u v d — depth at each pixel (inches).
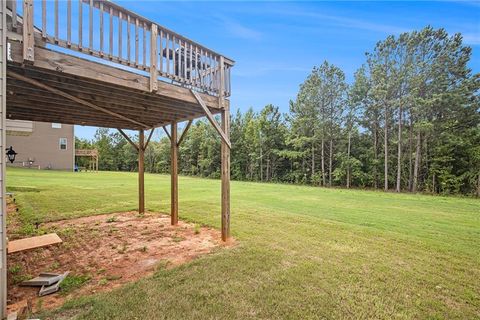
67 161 986.1
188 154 1314.0
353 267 134.6
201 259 141.9
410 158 679.1
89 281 116.6
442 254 156.5
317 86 828.6
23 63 95.7
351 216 271.0
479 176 574.6
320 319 89.5
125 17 127.7
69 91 141.2
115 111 198.5
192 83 163.2
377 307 97.7
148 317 87.5
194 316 88.8
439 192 632.4
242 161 1103.6
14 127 313.6
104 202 338.3
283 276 121.6
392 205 360.8
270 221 241.6
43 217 244.2
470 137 609.3
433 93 626.5
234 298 101.1
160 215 267.6
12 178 595.2
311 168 908.0
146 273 125.6
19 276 120.7
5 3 88.2
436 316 93.1
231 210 298.8
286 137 956.6
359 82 760.3
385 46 689.0
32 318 85.8
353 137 818.8
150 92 138.4
